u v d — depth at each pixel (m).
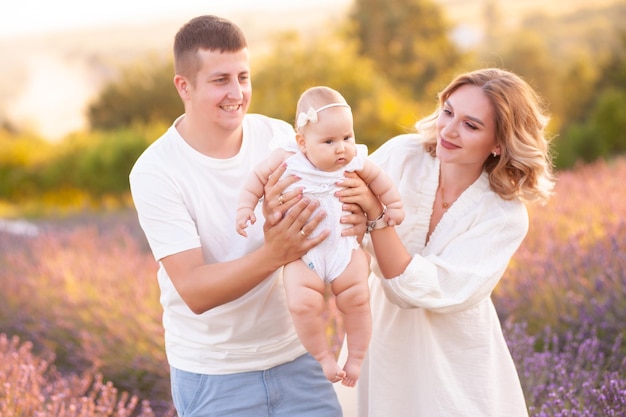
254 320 2.62
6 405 3.75
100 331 5.30
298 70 16.20
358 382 3.04
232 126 2.50
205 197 2.56
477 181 2.75
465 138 2.61
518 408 2.88
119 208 11.82
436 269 2.62
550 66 26.20
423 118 2.86
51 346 5.29
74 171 15.85
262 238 2.62
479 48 29.05
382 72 25.73
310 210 2.38
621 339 4.03
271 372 2.69
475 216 2.71
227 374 2.65
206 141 2.56
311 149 2.42
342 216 2.46
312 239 2.45
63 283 6.11
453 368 2.76
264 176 2.48
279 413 2.70
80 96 41.00
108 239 7.93
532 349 3.89
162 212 2.50
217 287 2.44
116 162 14.69
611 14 29.03
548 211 5.72
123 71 23.52
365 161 2.51
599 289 4.35
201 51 2.43
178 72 2.51
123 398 4.05
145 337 4.94
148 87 22.52
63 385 4.23
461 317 2.73
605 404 3.25
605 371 3.64
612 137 14.30
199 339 2.65
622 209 5.44
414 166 2.82
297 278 2.46
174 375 2.73
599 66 20.19
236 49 2.46
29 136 29.08
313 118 2.38
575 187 6.55
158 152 2.55
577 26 29.05
